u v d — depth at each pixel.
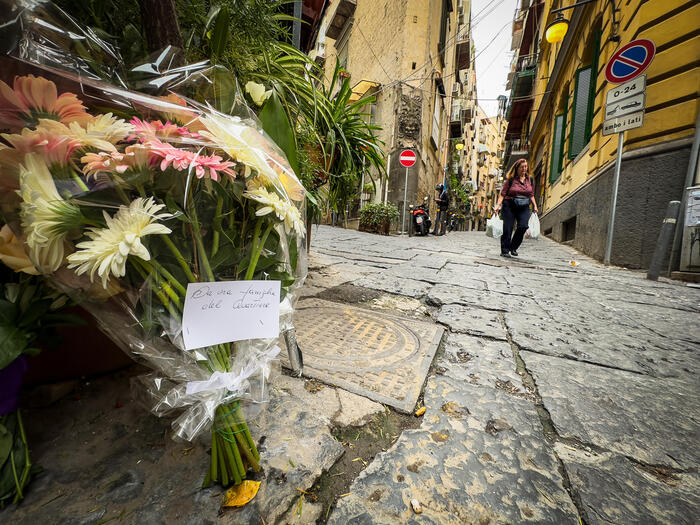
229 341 0.68
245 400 0.81
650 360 1.64
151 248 0.60
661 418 1.15
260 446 0.92
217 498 0.75
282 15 1.45
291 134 1.04
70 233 0.57
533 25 17.33
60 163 0.53
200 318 0.64
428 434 1.03
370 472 0.87
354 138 2.78
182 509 0.72
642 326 2.17
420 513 0.75
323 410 1.10
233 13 1.08
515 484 0.85
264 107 1.01
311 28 3.20
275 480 0.81
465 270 3.95
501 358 1.60
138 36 0.82
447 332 1.94
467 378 1.39
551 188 10.98
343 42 16.66
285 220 0.77
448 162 21.67
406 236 10.28
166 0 0.76
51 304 0.74
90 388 1.12
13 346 0.66
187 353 0.65
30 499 0.73
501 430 1.06
